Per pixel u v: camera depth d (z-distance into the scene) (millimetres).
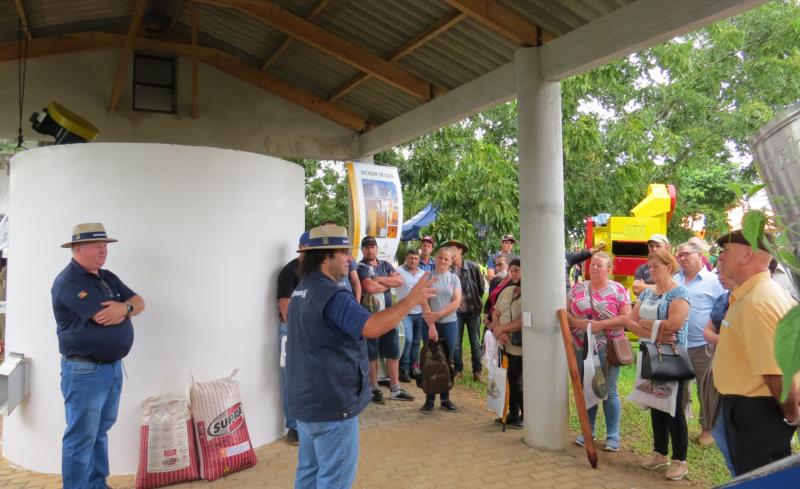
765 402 2482
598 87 11430
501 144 13547
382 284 5543
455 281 6195
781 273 3145
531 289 4648
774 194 1448
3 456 4520
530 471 4176
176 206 4258
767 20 13188
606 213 10336
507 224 9766
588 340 4348
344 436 2688
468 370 7836
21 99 7016
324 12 6059
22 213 4316
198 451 4074
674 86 13344
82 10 6855
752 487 1209
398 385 6477
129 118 7621
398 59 6320
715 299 4648
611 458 4434
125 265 4133
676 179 13586
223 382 4246
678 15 3553
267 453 4539
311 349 2680
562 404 4602
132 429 4109
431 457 4480
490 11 4539
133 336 3811
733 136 13195
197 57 7664
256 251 4684
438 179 10727
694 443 4715
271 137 8141
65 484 3479
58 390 4129
